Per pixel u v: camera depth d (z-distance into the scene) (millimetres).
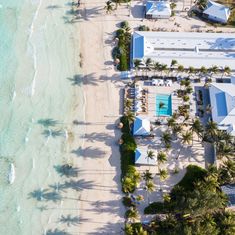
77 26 117875
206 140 93562
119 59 109312
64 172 91688
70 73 108000
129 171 89875
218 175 85500
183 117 99000
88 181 90312
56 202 87625
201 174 89750
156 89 104000
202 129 91312
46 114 100625
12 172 91438
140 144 95062
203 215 80312
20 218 85938
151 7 118000
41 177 91000
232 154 89875
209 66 107062
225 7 118812
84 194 88500
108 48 113125
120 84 105750
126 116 97938
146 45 109062
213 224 78562
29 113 100688
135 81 104938
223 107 96500
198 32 115062
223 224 78500
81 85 105750
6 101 102250
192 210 78438
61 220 85375
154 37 112062
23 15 119125
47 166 92625
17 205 87375
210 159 93500
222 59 108375
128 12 120750
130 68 108250
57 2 122688
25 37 114500
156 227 82000
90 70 108562
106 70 108500
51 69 108562
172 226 80812
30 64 109125
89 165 92562
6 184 89938
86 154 94188
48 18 119125
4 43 112812
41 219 85688
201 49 110438
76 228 84312
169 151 94062
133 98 102562
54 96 103812
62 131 97812
